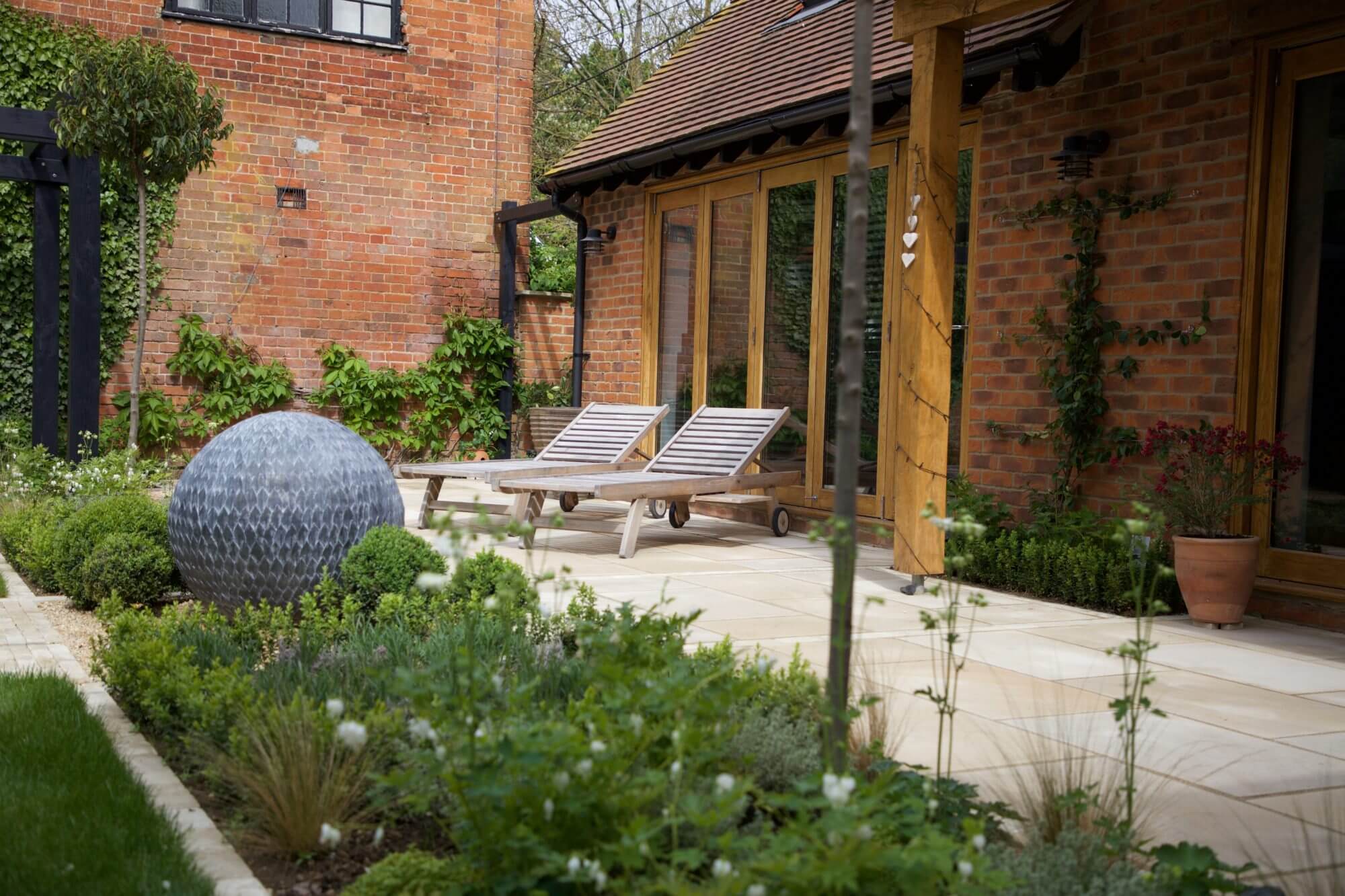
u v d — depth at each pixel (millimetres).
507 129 14000
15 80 11430
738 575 6918
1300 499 5898
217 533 4930
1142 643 2613
